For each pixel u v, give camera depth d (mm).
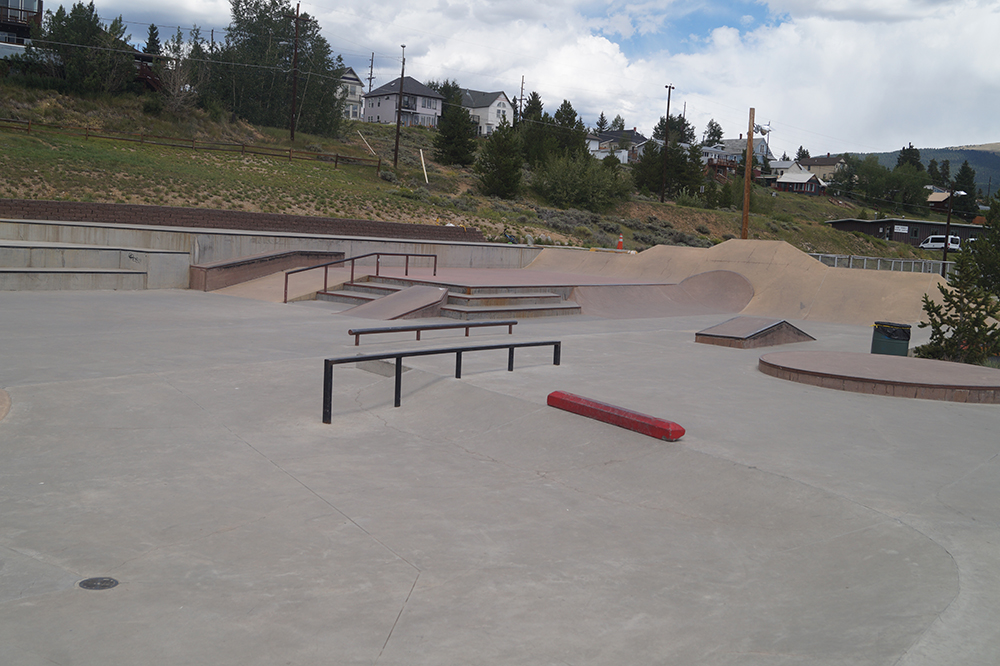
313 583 3801
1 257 16891
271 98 56562
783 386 9375
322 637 3229
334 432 6965
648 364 10703
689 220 59156
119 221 24078
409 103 95312
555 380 8953
